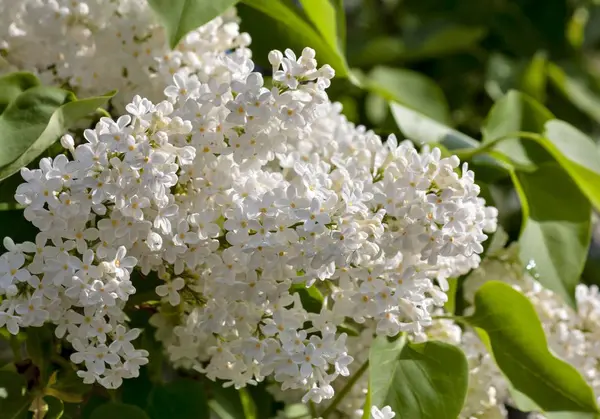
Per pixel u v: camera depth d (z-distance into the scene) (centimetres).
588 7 128
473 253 87
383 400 86
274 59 83
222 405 92
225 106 83
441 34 120
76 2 89
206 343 88
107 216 84
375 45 121
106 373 84
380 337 87
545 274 95
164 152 82
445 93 123
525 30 125
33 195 81
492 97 119
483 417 92
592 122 124
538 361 90
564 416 90
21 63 91
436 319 91
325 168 86
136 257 84
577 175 96
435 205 83
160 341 91
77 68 90
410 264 85
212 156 83
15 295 83
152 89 90
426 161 84
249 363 86
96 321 83
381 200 83
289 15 95
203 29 90
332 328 85
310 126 86
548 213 97
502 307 91
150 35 90
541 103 120
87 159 81
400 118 102
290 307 87
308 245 82
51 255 82
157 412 90
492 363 93
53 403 88
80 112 86
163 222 82
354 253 82
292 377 84
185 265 86
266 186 84
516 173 98
